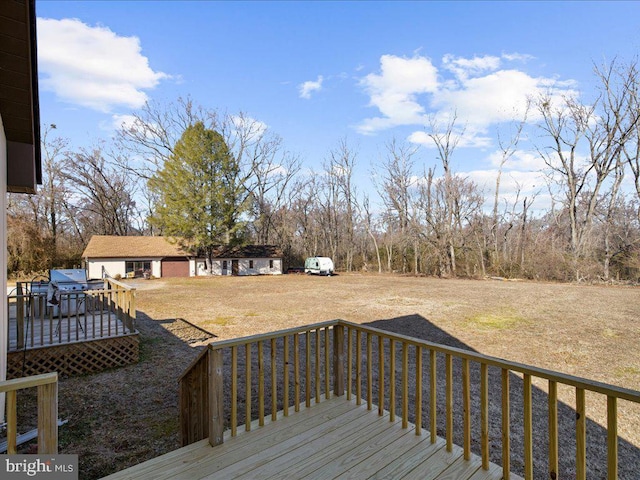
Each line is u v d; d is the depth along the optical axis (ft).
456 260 82.53
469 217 82.99
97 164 93.61
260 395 9.21
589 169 68.59
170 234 81.00
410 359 21.31
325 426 9.14
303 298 47.03
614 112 63.82
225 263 94.17
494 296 47.11
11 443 5.24
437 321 31.30
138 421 12.66
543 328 28.32
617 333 26.61
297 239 117.29
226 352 22.48
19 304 16.49
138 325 29.60
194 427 9.40
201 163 79.56
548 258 69.92
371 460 7.61
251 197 97.55
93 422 12.57
